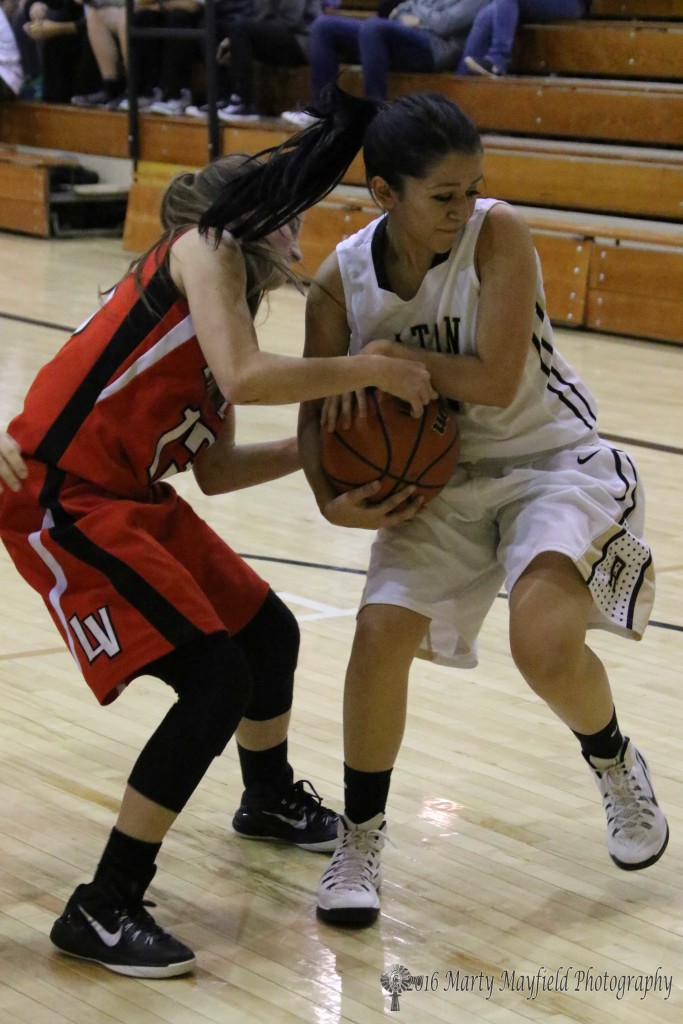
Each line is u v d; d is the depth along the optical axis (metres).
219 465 4.68
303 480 9.94
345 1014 3.68
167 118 21.55
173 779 3.84
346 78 19.86
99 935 3.89
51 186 23.23
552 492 4.25
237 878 4.50
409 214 3.86
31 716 5.75
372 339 4.23
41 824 4.78
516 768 5.38
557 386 4.41
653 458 10.67
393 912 4.27
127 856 3.91
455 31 18.73
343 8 22.12
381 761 4.24
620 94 17.39
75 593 3.93
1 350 13.95
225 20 20.19
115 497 4.05
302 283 4.24
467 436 4.35
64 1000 3.72
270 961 3.96
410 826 4.86
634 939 4.15
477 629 4.51
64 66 23.94
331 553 8.22
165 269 4.02
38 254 21.12
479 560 4.41
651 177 16.67
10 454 4.02
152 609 3.82
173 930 4.12
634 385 13.44
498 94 18.42
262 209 3.91
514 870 4.57
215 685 3.85
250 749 4.69
